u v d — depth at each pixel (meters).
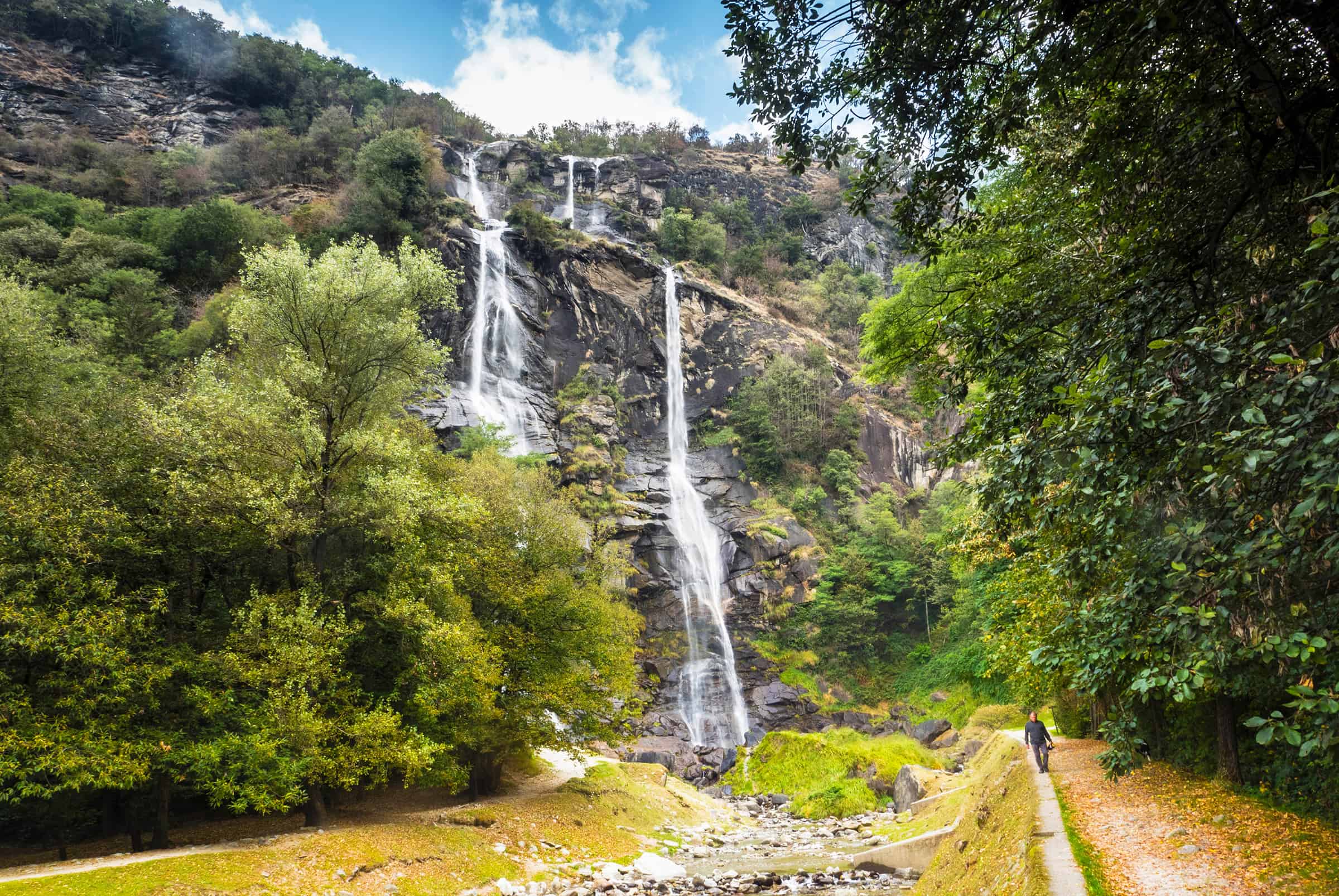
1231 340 5.43
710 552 61.00
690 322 80.00
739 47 7.62
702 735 47.12
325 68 111.06
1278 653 5.36
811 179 125.19
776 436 70.88
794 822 29.39
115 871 12.61
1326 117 6.21
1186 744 15.59
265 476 17.92
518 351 66.62
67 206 67.38
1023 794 14.77
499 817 20.80
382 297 20.80
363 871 15.41
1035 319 8.39
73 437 17.00
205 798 20.88
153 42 99.56
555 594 24.44
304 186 81.75
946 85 7.41
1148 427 5.43
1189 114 6.88
